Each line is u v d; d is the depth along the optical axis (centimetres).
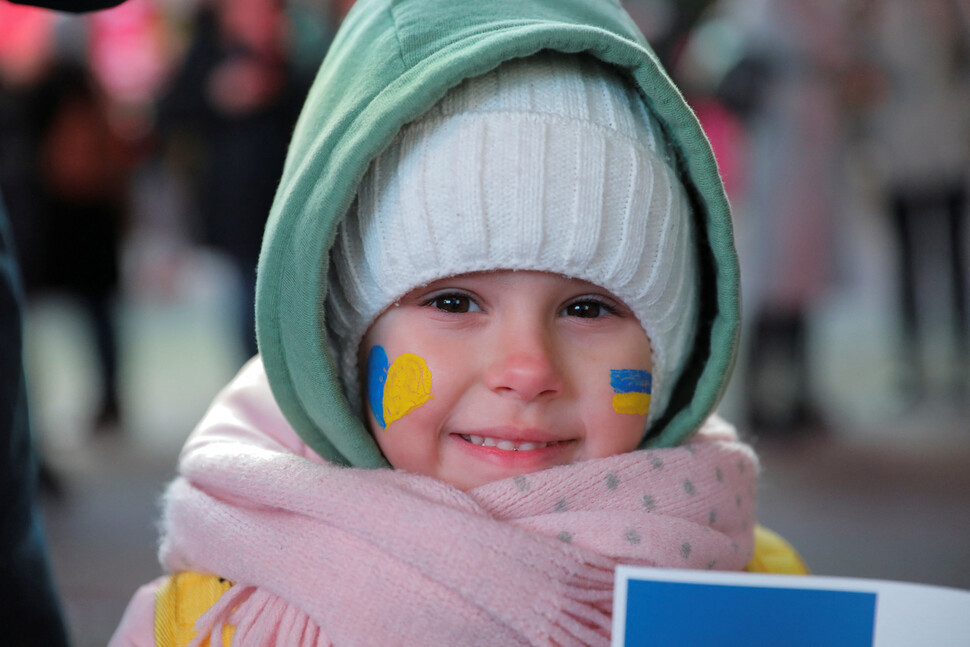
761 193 361
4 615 116
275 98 347
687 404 125
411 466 110
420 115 104
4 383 116
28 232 385
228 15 348
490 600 98
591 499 107
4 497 115
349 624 99
